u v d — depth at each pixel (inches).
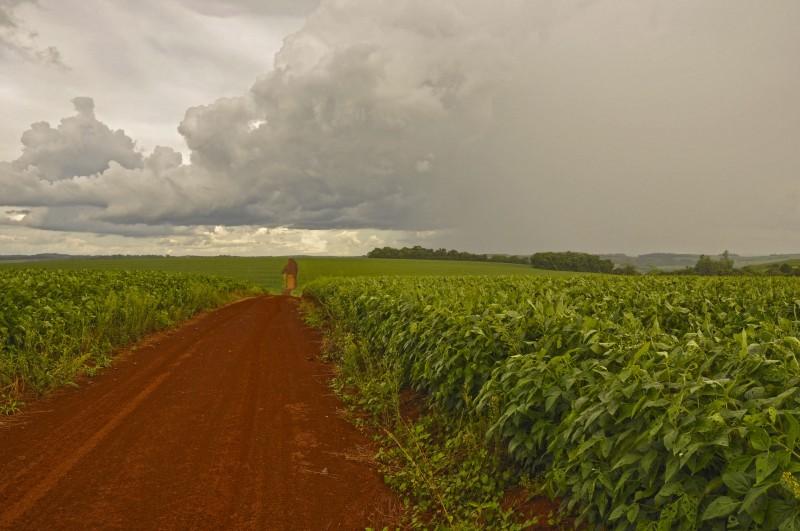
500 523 201.8
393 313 444.1
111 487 220.8
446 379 298.7
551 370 217.0
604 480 163.0
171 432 290.5
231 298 1414.9
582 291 645.9
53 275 826.8
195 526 193.2
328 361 515.5
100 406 335.3
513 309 325.4
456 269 3683.6
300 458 264.5
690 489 141.6
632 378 179.8
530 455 215.3
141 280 951.0
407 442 283.0
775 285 759.7
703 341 214.8
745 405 151.9
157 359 490.9
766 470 124.7
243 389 392.2
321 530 197.8
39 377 367.6
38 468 237.0
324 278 1438.2
